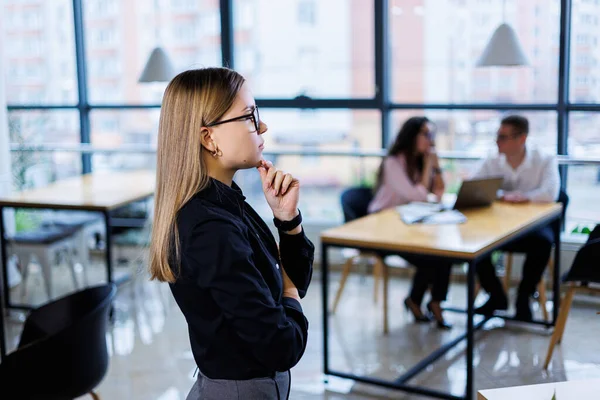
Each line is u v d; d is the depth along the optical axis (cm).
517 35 473
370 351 409
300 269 180
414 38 543
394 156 462
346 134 568
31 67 638
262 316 152
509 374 372
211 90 160
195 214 157
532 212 410
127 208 560
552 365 382
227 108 161
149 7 610
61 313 306
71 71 631
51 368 255
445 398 340
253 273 155
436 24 535
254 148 165
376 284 480
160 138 164
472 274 325
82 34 627
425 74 544
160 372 387
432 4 534
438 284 433
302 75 575
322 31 563
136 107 621
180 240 157
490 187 419
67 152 625
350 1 554
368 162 559
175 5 604
